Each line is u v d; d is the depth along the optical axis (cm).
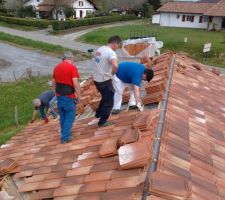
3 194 514
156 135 527
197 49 4128
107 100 674
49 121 985
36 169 576
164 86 796
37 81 2886
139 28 5738
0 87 2650
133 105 743
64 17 7012
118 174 448
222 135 696
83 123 770
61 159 586
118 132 618
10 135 1580
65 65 658
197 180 455
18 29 6125
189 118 701
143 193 384
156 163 448
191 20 5947
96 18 6406
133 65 694
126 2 7538
